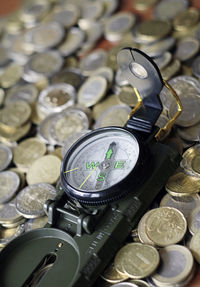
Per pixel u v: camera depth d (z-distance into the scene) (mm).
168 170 349
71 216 337
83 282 315
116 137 356
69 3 553
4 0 612
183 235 325
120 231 331
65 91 450
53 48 503
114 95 431
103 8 519
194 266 315
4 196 394
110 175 339
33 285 333
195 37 444
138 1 510
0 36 573
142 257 320
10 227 378
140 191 338
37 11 562
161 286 311
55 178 391
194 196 346
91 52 494
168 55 427
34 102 460
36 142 424
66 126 418
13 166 426
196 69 415
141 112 362
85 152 357
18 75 501
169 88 357
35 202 375
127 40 474
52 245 340
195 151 361
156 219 335
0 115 449
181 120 380
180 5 484
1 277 334
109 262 330
